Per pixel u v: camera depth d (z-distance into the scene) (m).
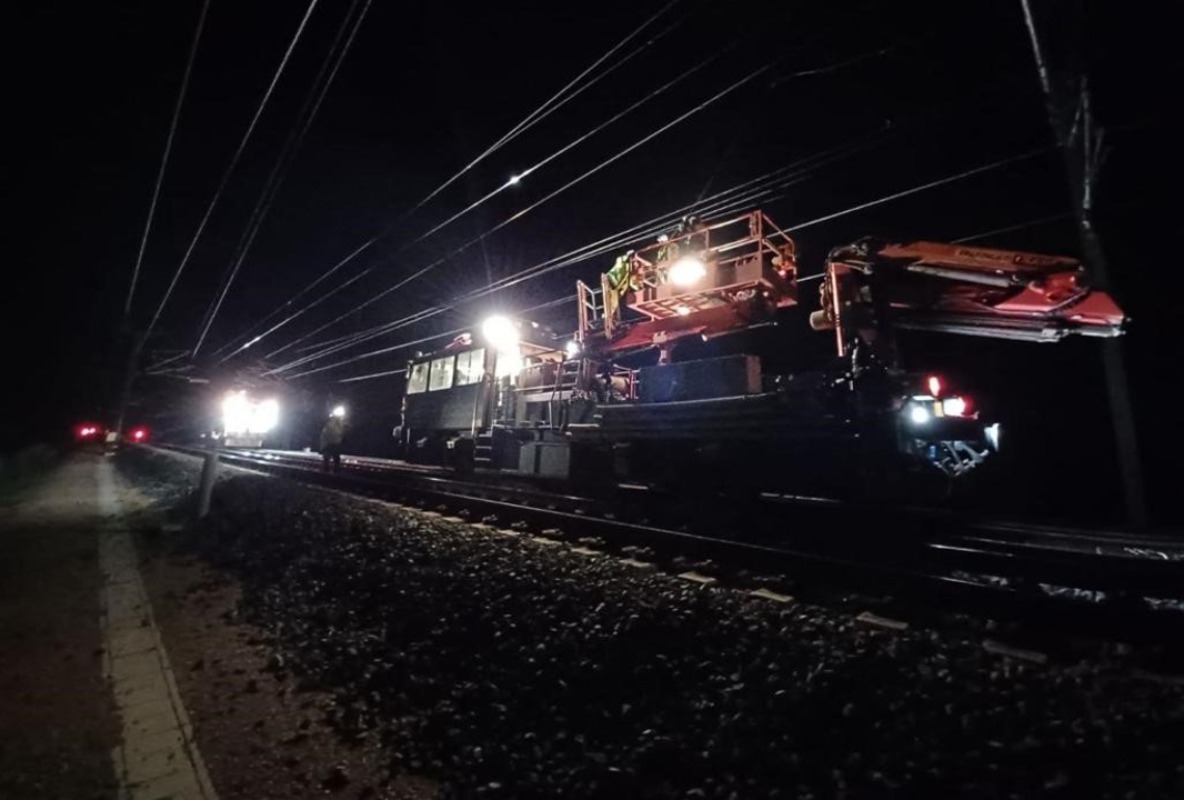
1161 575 5.76
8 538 11.24
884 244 7.80
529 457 13.62
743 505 9.09
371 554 8.38
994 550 7.14
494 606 5.98
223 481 17.45
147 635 6.55
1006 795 2.88
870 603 5.16
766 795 3.19
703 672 4.39
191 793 3.76
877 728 3.53
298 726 4.63
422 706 4.73
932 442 7.97
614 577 6.31
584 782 3.51
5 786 3.82
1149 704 3.44
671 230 10.82
